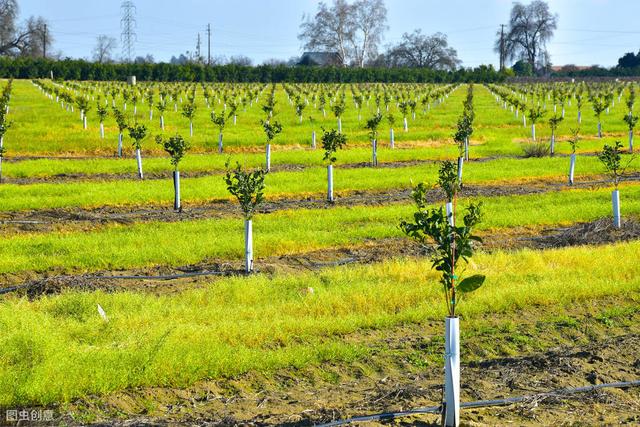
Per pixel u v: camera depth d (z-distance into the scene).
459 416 8.86
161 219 23.48
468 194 28.83
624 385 10.33
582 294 14.90
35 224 22.05
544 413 9.27
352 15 134.25
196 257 18.00
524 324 13.35
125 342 11.52
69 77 102.50
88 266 17.14
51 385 9.60
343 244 20.16
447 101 82.81
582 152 43.66
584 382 10.46
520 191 29.58
